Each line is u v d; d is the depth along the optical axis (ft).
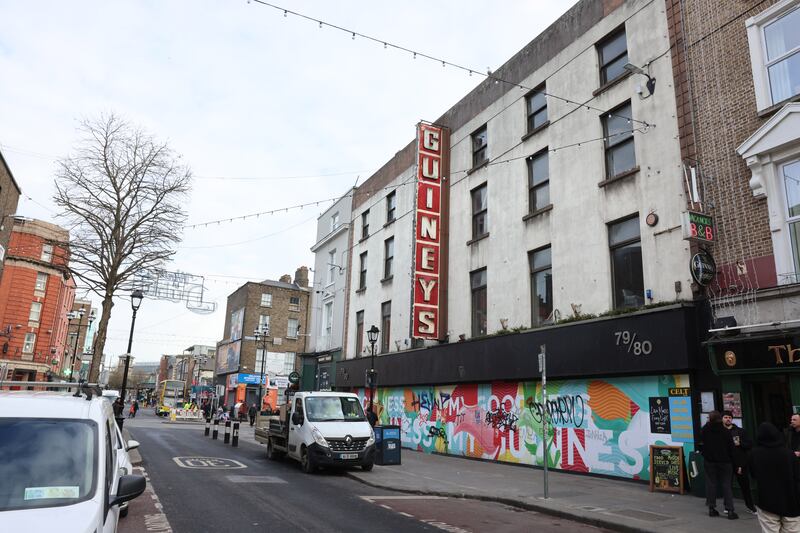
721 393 36.27
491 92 66.13
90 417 15.21
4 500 12.19
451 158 72.79
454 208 70.74
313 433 47.01
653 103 44.14
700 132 39.70
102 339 67.82
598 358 44.88
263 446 74.13
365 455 46.83
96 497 12.83
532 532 26.81
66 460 13.58
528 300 55.67
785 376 33.01
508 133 62.03
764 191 34.76
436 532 26.16
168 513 28.53
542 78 57.67
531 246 56.03
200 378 265.34
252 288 174.29
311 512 29.84
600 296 46.96
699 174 39.06
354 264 98.58
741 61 37.58
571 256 50.62
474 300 65.46
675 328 38.75
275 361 173.27
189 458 55.11
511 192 60.18
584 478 44.45
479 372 59.41
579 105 51.31
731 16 38.63
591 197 49.29
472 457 60.34
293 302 180.55
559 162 53.57
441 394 67.51
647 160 44.09
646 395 41.32
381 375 81.00
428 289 68.18
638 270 44.50
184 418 160.04
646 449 40.83
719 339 35.17
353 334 94.84
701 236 36.73
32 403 15.02
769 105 35.53
